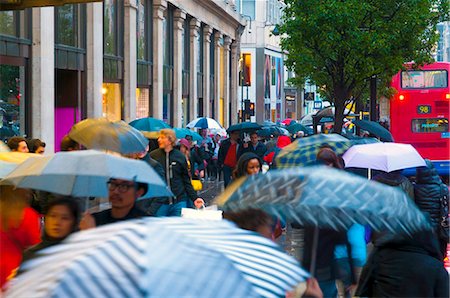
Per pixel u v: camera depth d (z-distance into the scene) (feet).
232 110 265.34
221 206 27.84
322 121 234.38
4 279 35.17
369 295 34.30
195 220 19.29
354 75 151.53
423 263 32.73
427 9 151.94
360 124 104.63
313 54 156.15
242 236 19.36
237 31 266.98
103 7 127.75
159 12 163.43
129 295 13.67
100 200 100.63
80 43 118.73
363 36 145.89
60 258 14.90
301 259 32.30
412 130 153.28
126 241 14.71
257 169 47.73
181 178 63.77
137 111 153.99
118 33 138.82
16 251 35.53
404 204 28.14
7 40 95.66
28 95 101.55
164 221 18.37
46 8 103.24
